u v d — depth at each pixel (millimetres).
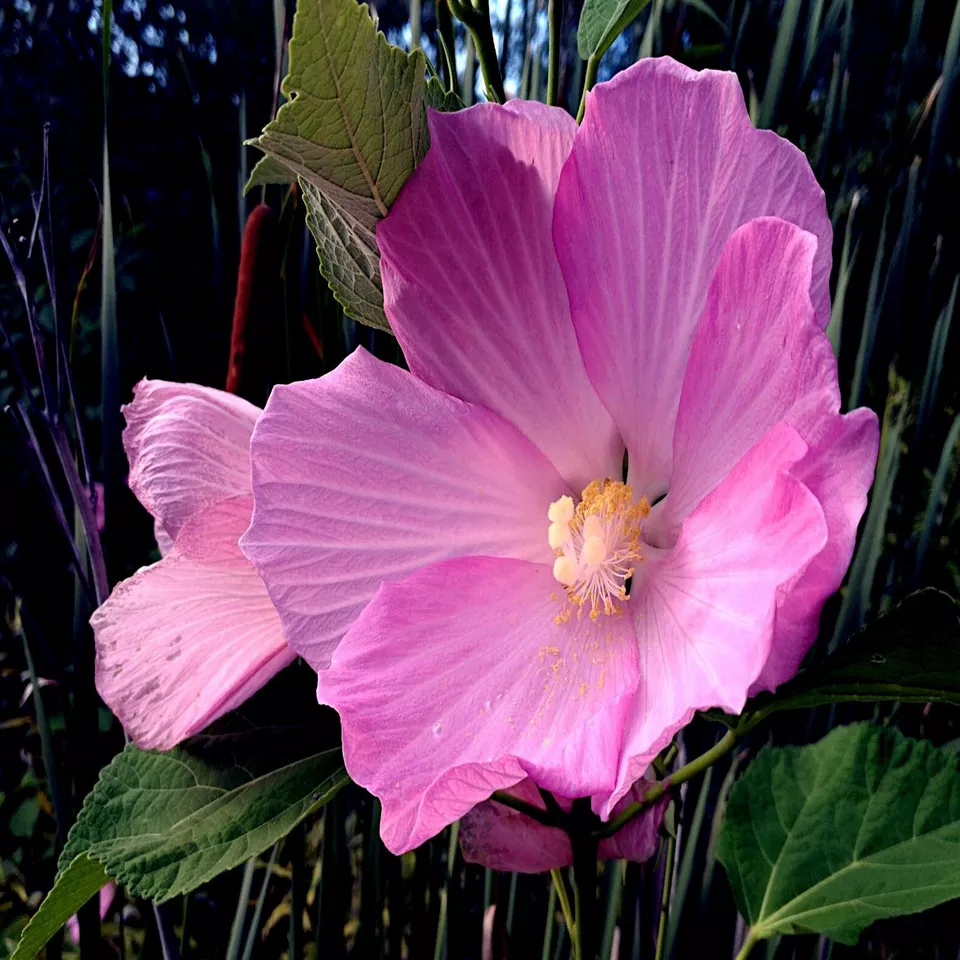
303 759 252
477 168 210
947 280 387
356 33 172
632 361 220
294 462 200
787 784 274
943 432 417
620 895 355
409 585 200
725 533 186
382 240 209
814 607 165
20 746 660
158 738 246
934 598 193
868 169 416
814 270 192
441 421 214
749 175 200
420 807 173
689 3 346
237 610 244
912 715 385
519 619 208
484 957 343
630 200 208
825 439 168
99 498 349
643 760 172
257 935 361
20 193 786
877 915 247
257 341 299
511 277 218
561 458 232
